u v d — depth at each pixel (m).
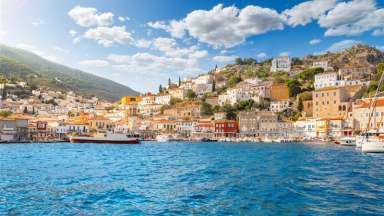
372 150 92.12
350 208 25.84
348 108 190.38
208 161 67.31
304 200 28.77
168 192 32.91
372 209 25.52
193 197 30.45
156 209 26.05
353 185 36.34
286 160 68.38
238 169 52.28
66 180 40.25
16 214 24.25
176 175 45.62
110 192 32.69
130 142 162.25
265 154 87.94
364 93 194.38
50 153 90.50
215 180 40.72
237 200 29.02
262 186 36.00
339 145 144.00
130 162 65.31
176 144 163.62
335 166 55.88
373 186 35.66
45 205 26.98
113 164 60.88
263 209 25.80
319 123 187.25
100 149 113.50
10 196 30.27
